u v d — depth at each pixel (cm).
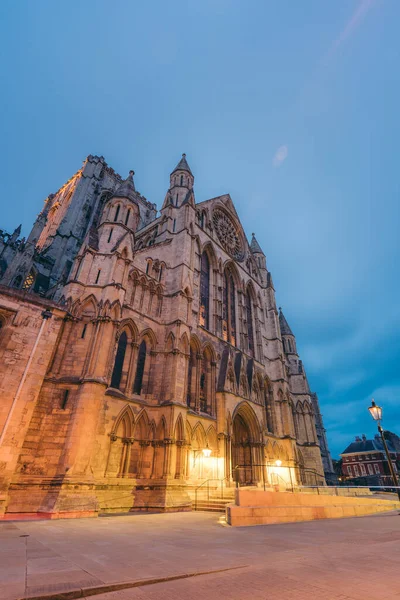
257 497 1858
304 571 716
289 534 1333
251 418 4244
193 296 4150
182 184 5078
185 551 951
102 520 1817
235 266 5472
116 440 2684
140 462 2791
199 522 1788
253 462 4044
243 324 5081
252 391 4491
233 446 4253
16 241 5397
